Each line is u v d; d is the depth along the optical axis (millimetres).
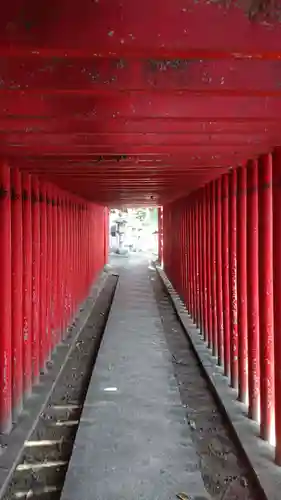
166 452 3926
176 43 1482
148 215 33219
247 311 4391
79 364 6930
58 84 1884
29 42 1458
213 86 1898
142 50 1484
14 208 4301
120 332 8391
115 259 24547
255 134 3039
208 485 3539
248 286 4336
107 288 15117
